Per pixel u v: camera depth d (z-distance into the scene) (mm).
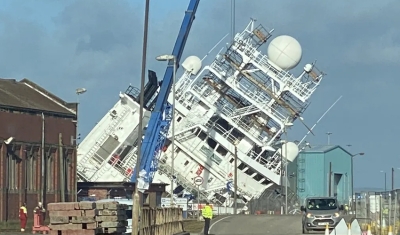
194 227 53906
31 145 61469
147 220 33531
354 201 67000
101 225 32938
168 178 84188
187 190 84625
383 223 45719
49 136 63594
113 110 83188
